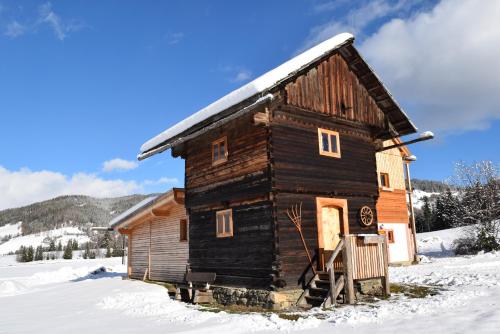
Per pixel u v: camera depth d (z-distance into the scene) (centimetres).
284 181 1258
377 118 1573
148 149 1712
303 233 1273
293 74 1231
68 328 953
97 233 18375
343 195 1421
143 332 857
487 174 3016
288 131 1309
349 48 1448
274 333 795
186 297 1480
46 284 2558
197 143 1620
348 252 1166
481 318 809
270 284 1198
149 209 1939
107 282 2002
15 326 1015
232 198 1388
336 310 1053
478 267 1942
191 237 1603
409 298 1192
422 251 3447
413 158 2666
